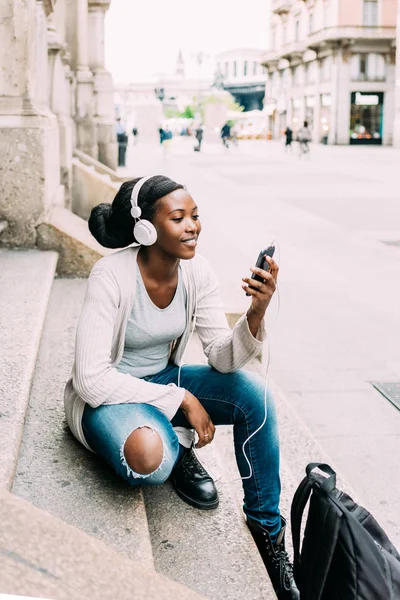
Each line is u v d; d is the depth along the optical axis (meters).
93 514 2.04
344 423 3.85
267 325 5.47
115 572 1.18
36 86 5.36
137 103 64.25
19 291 3.88
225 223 10.54
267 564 2.33
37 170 5.12
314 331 5.36
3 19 4.93
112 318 2.16
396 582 1.72
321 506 1.83
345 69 46.66
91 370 2.09
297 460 3.27
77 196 8.58
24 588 1.07
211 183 17.69
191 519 2.37
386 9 45.81
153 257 2.20
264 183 17.70
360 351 4.96
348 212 11.93
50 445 2.43
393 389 4.31
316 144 51.03
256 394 2.33
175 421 2.43
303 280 6.96
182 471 2.47
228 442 3.27
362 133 48.16
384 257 8.13
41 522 1.21
